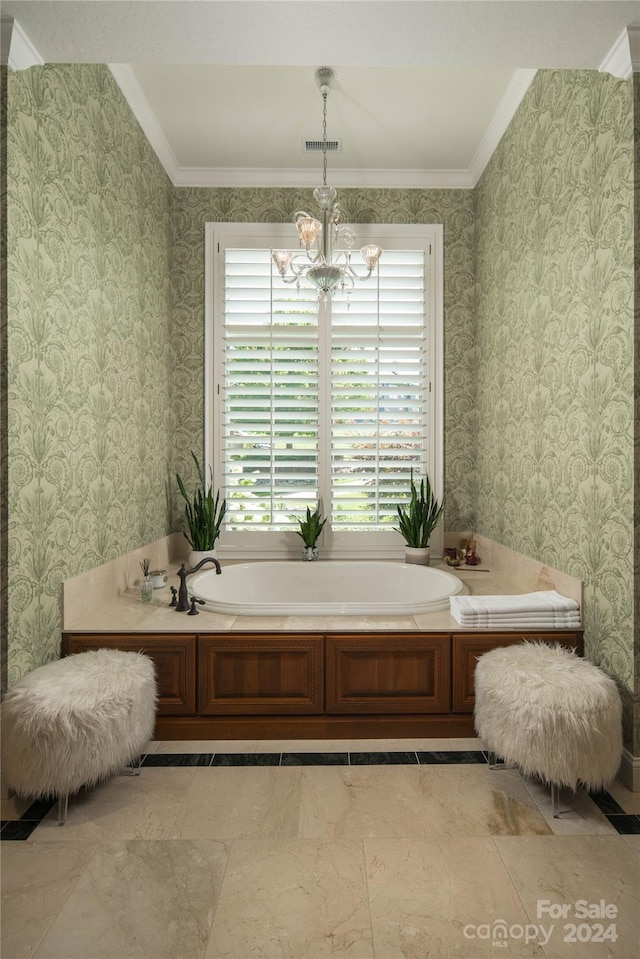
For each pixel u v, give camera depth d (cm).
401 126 326
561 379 255
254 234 379
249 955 136
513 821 188
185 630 244
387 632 247
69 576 239
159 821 188
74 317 236
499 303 332
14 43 187
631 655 205
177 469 381
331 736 248
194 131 330
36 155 205
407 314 377
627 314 204
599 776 188
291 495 382
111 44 196
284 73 279
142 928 144
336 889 157
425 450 383
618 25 188
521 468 302
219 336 379
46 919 146
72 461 237
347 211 379
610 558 218
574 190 240
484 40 195
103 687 192
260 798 202
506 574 325
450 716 249
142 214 318
